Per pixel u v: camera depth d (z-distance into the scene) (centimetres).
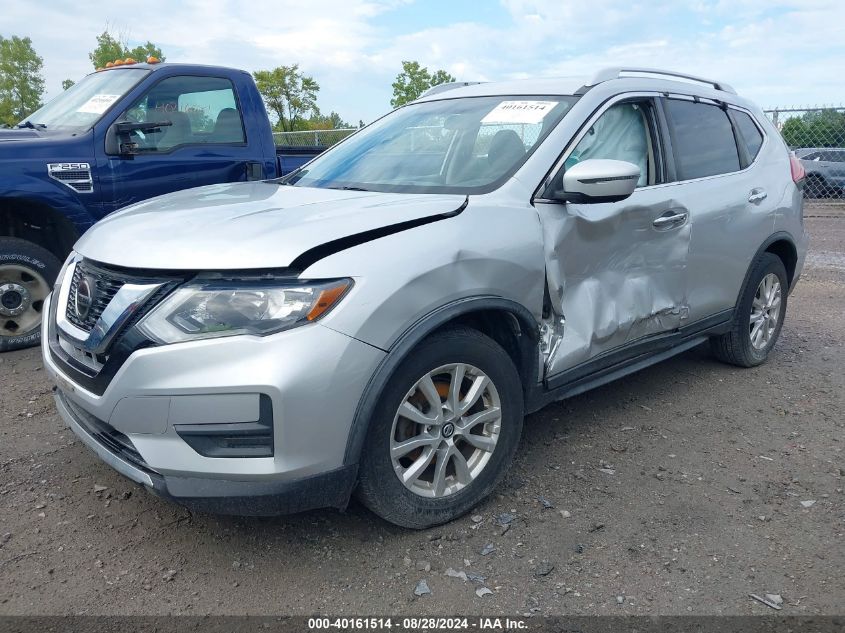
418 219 281
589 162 314
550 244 319
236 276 248
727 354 493
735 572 272
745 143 475
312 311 245
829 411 434
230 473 245
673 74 442
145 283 254
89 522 301
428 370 277
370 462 266
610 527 302
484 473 306
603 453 371
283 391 238
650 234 374
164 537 292
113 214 336
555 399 346
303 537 292
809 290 792
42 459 356
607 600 256
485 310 297
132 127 532
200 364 241
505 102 383
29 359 509
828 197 1494
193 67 595
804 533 300
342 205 298
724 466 360
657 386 470
